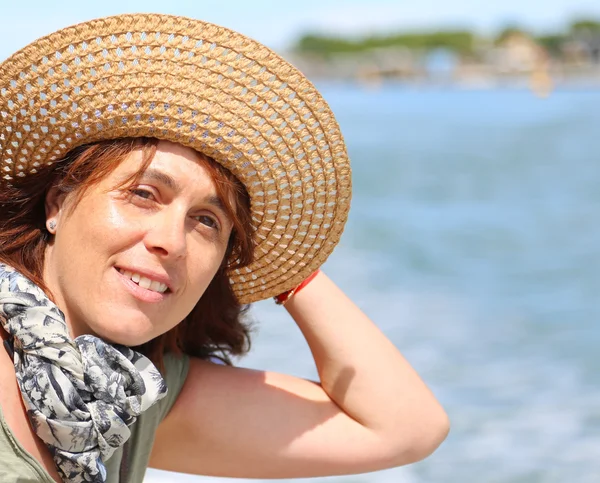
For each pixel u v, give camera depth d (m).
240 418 2.88
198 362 2.97
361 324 3.01
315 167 2.57
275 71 2.38
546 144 33.31
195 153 2.35
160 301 2.35
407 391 2.95
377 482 5.63
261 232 2.70
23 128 2.39
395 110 65.62
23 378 2.22
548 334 9.41
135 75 2.29
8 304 2.25
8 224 2.44
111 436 2.29
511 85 158.75
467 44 175.25
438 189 22.20
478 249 14.58
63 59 2.31
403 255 13.86
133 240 2.30
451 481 5.71
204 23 2.29
